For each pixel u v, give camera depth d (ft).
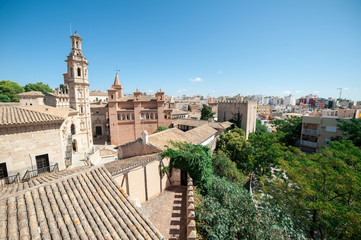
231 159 103.04
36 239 18.69
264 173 99.60
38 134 48.73
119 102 157.07
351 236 44.65
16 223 20.11
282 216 47.60
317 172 59.62
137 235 23.09
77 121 133.59
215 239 34.99
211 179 59.06
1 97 184.14
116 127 153.58
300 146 138.72
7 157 44.01
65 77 174.40
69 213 23.45
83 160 107.86
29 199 23.80
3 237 18.24
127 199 29.35
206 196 52.85
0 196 23.35
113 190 30.30
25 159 46.80
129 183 46.11
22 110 49.19
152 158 53.52
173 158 58.44
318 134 128.16
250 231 38.45
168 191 57.31
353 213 43.83
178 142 69.10
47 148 50.62
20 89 220.43
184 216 44.47
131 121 156.87
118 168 46.26
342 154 69.62
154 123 161.79
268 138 103.09
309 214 67.46
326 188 57.88
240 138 105.09
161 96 158.71
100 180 31.60
